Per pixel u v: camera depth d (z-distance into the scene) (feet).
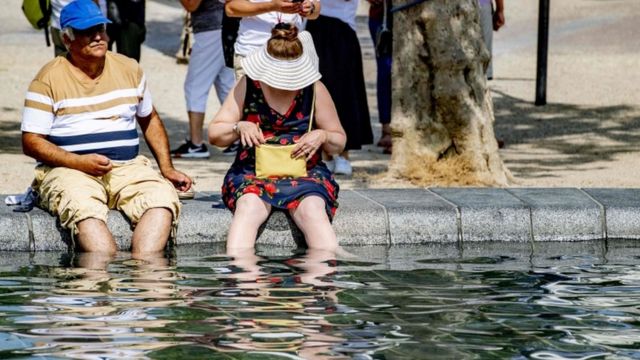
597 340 18.92
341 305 21.31
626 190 31.83
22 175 39.96
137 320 20.01
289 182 28.43
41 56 73.26
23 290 22.58
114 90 29.12
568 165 43.88
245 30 32.73
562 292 22.74
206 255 26.86
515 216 29.48
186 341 18.61
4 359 17.52
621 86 63.05
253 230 27.94
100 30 28.48
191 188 30.60
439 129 38.75
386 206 29.35
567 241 29.58
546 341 18.84
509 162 44.68
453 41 38.22
